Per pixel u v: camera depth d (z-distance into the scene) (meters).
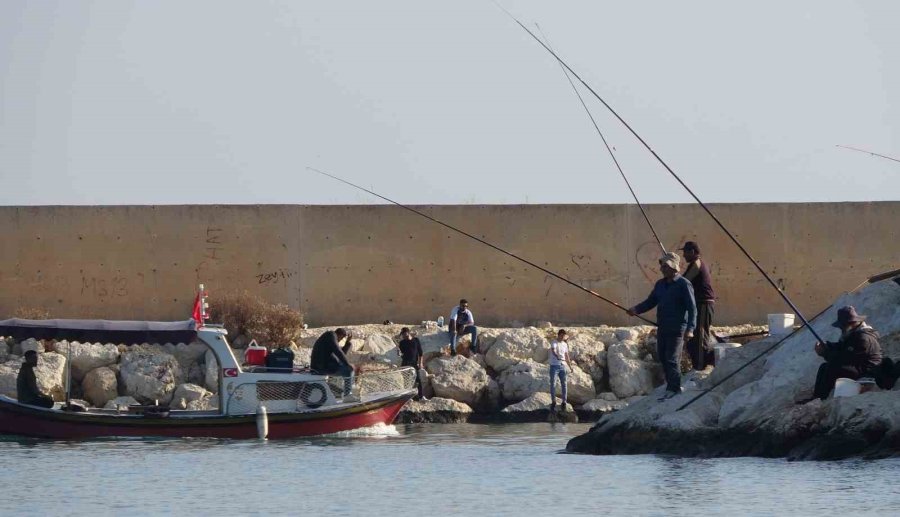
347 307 131.12
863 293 70.06
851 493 50.41
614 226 132.62
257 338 121.25
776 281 133.38
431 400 111.50
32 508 52.41
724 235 132.88
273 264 130.62
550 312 132.00
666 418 66.31
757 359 69.12
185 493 56.31
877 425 58.62
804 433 60.56
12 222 128.50
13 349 114.12
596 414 111.25
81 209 129.25
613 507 49.81
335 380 89.00
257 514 50.28
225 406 86.75
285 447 78.38
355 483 59.06
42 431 85.44
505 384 115.25
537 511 49.62
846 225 133.62
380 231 131.62
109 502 53.81
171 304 129.50
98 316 128.75
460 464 66.12
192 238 129.88
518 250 132.00
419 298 131.50
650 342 119.81
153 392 111.50
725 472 57.12
